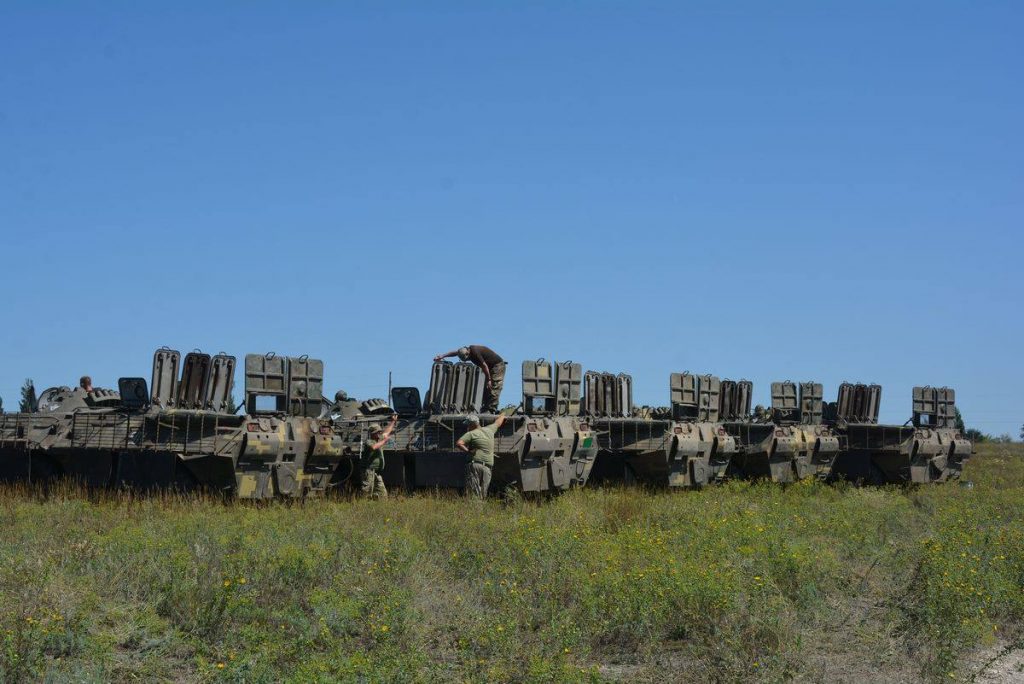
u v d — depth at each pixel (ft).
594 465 88.02
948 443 110.11
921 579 42.11
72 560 37.50
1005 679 32.14
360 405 81.92
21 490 67.46
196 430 64.39
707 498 73.20
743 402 98.78
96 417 66.74
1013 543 50.67
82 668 27.86
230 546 43.09
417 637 32.68
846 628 37.22
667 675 31.01
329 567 40.22
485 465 67.92
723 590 36.19
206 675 27.99
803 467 99.71
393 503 61.93
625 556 44.09
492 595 38.19
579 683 28.78
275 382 69.21
